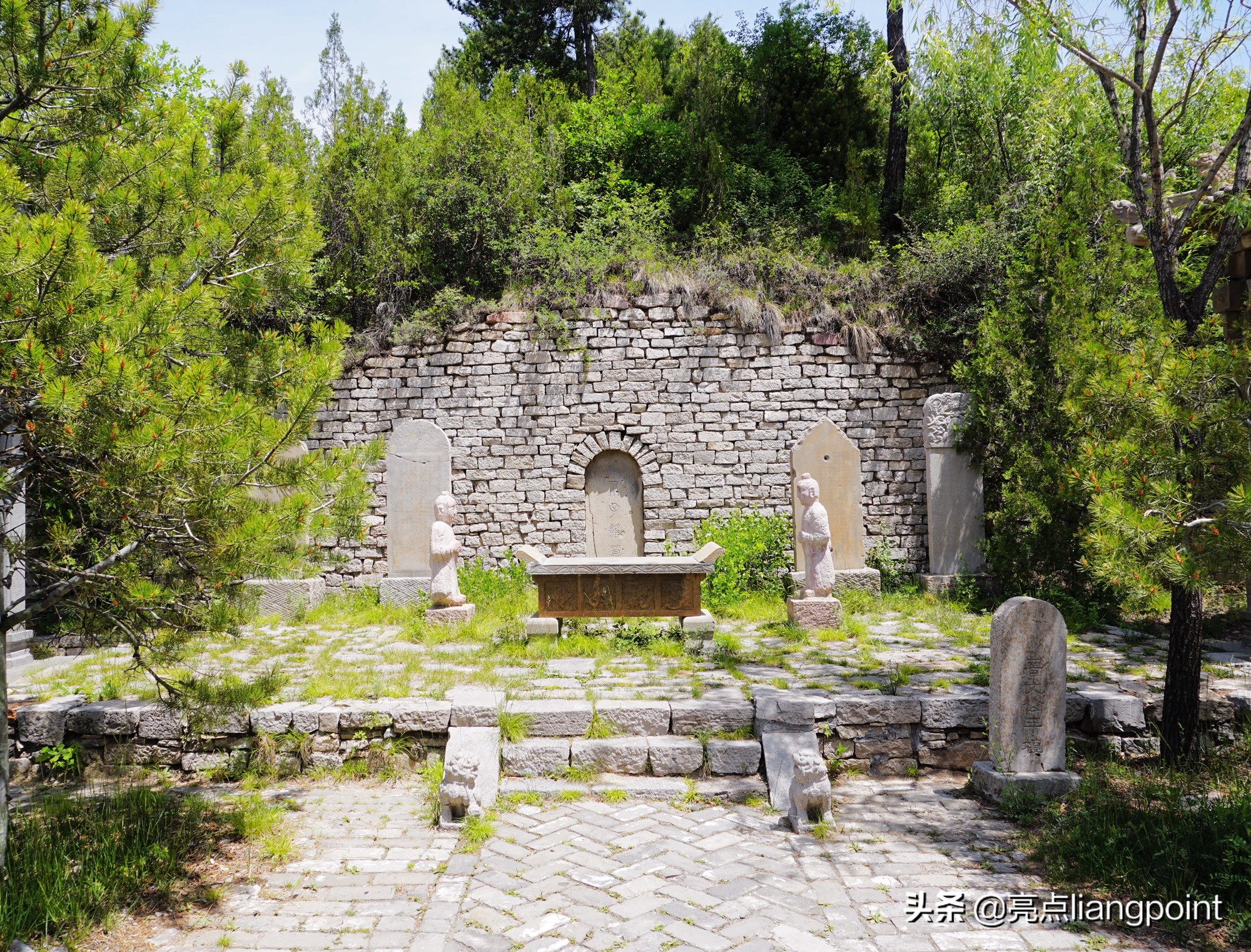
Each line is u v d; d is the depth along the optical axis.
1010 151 14.45
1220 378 4.56
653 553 11.60
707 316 11.76
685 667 7.36
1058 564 9.32
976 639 8.35
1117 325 6.42
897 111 15.44
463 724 6.09
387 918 4.09
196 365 3.90
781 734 5.94
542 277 12.84
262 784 5.96
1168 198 6.84
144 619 4.37
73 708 6.29
